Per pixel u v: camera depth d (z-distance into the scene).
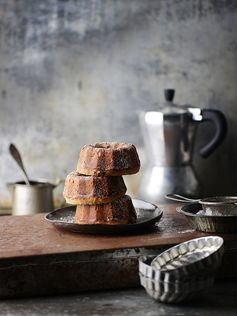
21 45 1.23
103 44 1.24
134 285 0.74
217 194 1.26
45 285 0.72
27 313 0.68
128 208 0.82
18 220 0.87
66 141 1.26
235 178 1.26
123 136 1.26
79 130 1.26
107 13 1.23
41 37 1.23
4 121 1.25
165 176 1.14
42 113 1.25
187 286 0.68
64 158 1.26
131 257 0.74
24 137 1.26
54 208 1.23
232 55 1.24
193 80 1.24
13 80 1.24
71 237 0.79
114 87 1.24
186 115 1.12
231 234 0.78
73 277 0.73
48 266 0.72
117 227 0.78
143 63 1.24
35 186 1.12
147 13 1.23
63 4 1.23
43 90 1.25
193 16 1.23
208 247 0.72
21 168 1.13
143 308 0.69
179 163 1.14
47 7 1.23
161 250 0.75
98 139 1.26
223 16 1.23
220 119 1.14
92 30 1.23
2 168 1.26
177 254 0.73
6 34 1.23
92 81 1.25
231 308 0.69
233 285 0.75
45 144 1.26
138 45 1.24
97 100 1.25
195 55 1.24
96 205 0.81
